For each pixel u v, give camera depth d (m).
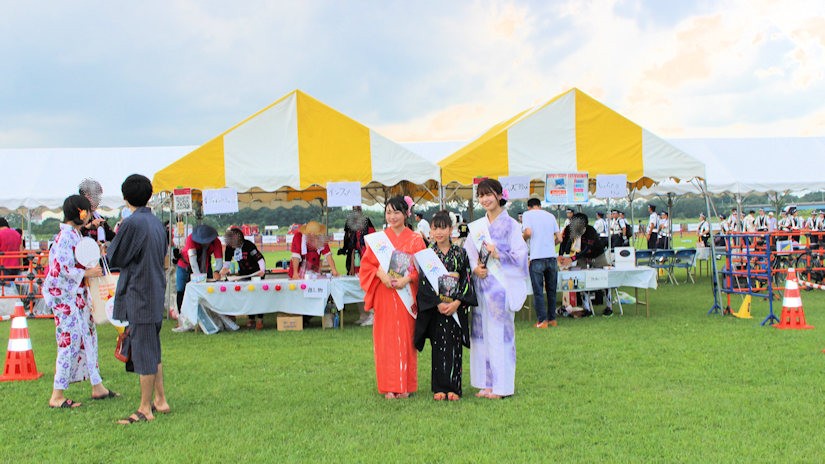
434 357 5.55
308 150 9.87
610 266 10.47
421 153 16.83
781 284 14.52
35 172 16.44
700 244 16.92
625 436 4.45
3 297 11.80
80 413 5.34
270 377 6.53
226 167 9.77
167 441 4.57
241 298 9.45
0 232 12.42
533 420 4.87
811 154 18.83
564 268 10.25
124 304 5.02
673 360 6.86
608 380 6.05
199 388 6.10
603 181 10.15
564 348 7.61
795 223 19.31
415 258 5.51
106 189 15.93
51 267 5.50
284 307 9.55
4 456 4.33
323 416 5.12
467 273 5.44
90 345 5.77
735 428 4.59
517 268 5.57
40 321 11.62
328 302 10.00
